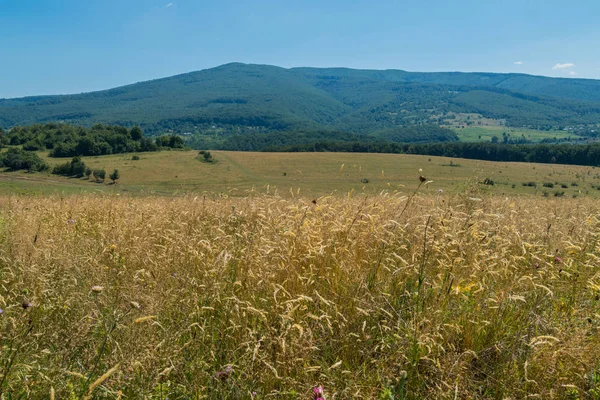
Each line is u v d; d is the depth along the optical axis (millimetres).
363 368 2844
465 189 9062
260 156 147750
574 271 3932
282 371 2748
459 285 3682
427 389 2773
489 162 129500
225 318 3254
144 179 115875
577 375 2715
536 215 7285
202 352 2941
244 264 3949
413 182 90625
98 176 115125
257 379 2697
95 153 153875
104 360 2762
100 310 3262
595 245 4695
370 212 4918
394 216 5148
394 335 3000
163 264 4176
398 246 4379
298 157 143750
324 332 3061
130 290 3471
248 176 115688
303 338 2852
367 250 4238
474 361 3100
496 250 4457
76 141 159500
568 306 3541
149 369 2605
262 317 2975
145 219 6387
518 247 4809
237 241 4523
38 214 7629
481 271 3990
